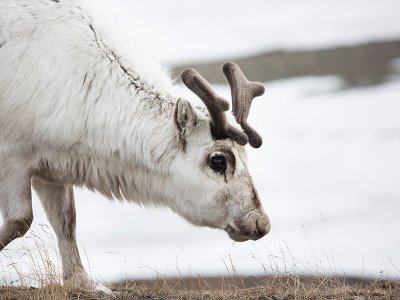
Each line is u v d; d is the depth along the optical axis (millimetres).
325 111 117312
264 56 164125
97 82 27938
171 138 28078
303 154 96812
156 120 28266
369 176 86750
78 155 28281
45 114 27406
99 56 28109
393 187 81750
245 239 28453
